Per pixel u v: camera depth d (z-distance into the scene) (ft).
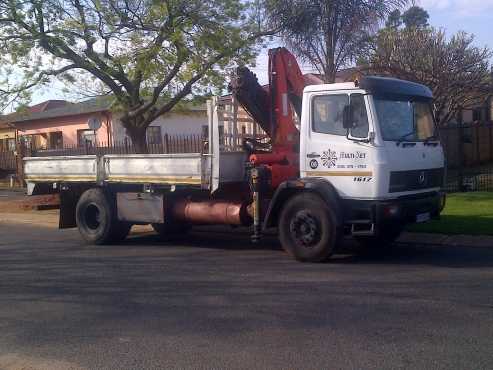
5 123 115.14
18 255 39.29
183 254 37.73
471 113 104.53
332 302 24.72
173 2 53.11
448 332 20.52
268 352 19.21
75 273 32.73
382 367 17.62
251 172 34.65
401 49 72.28
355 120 31.50
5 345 20.97
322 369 17.65
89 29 54.13
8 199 80.38
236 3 55.67
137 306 25.44
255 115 38.58
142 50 55.21
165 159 37.99
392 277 28.84
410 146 32.32
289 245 33.45
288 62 37.91
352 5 55.26
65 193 45.52
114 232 42.37
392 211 30.94
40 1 52.95
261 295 26.32
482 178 60.64
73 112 109.29
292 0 55.06
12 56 56.34
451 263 31.89
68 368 18.57
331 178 32.37
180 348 19.95
